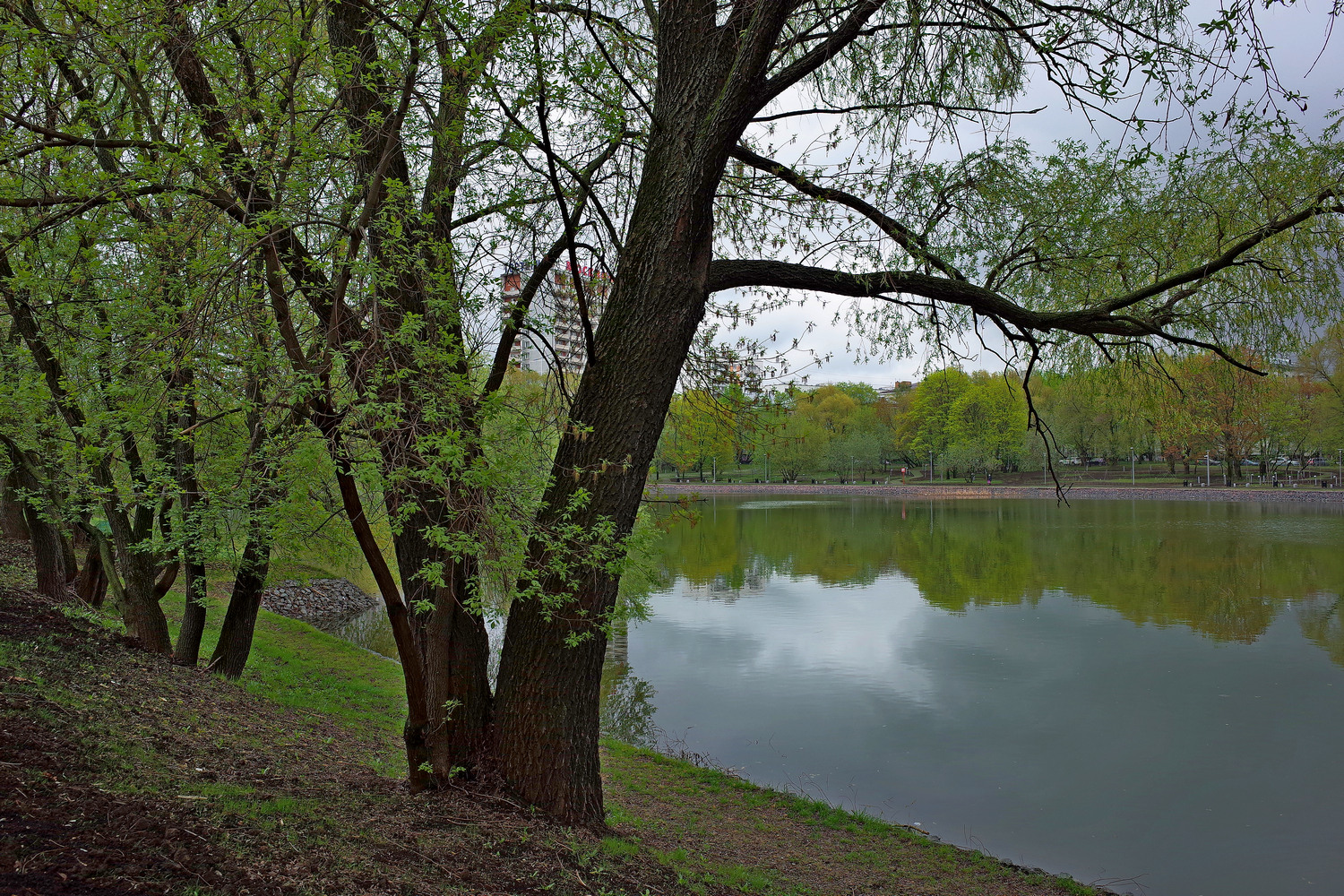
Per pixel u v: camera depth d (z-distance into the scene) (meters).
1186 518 47.56
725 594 25.11
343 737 8.19
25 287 4.78
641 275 5.55
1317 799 9.90
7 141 4.00
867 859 7.91
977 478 92.94
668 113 5.55
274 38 4.24
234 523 7.25
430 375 4.27
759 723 12.89
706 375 6.80
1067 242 6.54
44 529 10.06
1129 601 22.75
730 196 6.62
